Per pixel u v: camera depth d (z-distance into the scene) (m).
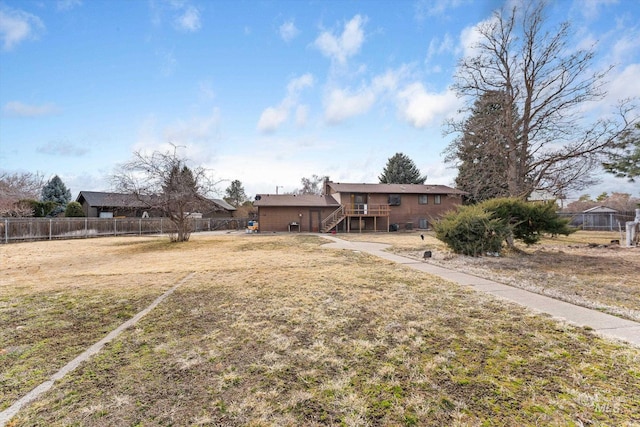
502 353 3.02
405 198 29.91
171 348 3.20
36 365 2.82
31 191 28.03
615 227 23.77
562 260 9.15
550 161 11.73
